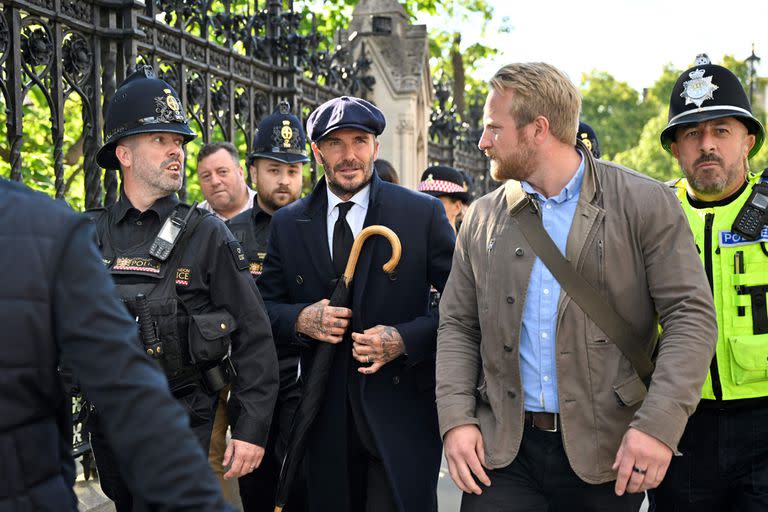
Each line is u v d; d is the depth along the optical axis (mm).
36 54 3486
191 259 2617
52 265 1268
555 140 2338
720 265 2822
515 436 2361
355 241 2904
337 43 9094
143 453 1226
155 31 4203
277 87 5699
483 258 2463
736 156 2850
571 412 2279
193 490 1234
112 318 1270
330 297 2957
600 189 2316
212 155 4359
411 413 2988
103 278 1303
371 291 2982
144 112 2607
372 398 2930
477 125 12727
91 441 2525
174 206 2684
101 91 3957
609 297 2279
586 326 2271
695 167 2871
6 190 1318
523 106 2314
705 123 2846
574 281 2275
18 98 3363
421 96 9070
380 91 8742
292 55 5734
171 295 2566
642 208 2264
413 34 9008
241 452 2674
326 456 2959
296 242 3105
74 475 1393
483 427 2436
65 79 3668
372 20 8945
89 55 3795
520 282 2352
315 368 2891
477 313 2576
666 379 2115
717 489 2836
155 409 1244
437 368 2531
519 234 2381
